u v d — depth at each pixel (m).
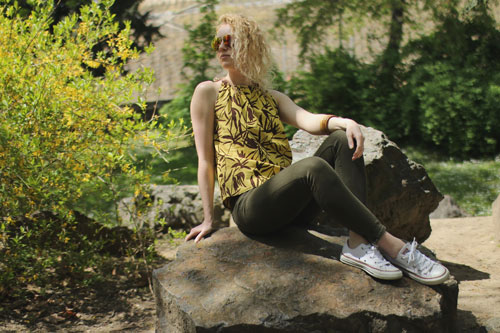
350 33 12.91
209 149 2.91
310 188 2.47
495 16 13.05
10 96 3.54
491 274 4.34
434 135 11.01
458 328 2.89
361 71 11.73
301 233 2.87
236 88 2.92
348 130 2.61
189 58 11.31
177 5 17.53
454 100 10.77
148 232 4.61
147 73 3.97
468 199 9.02
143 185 4.34
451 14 12.12
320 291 2.41
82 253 3.97
